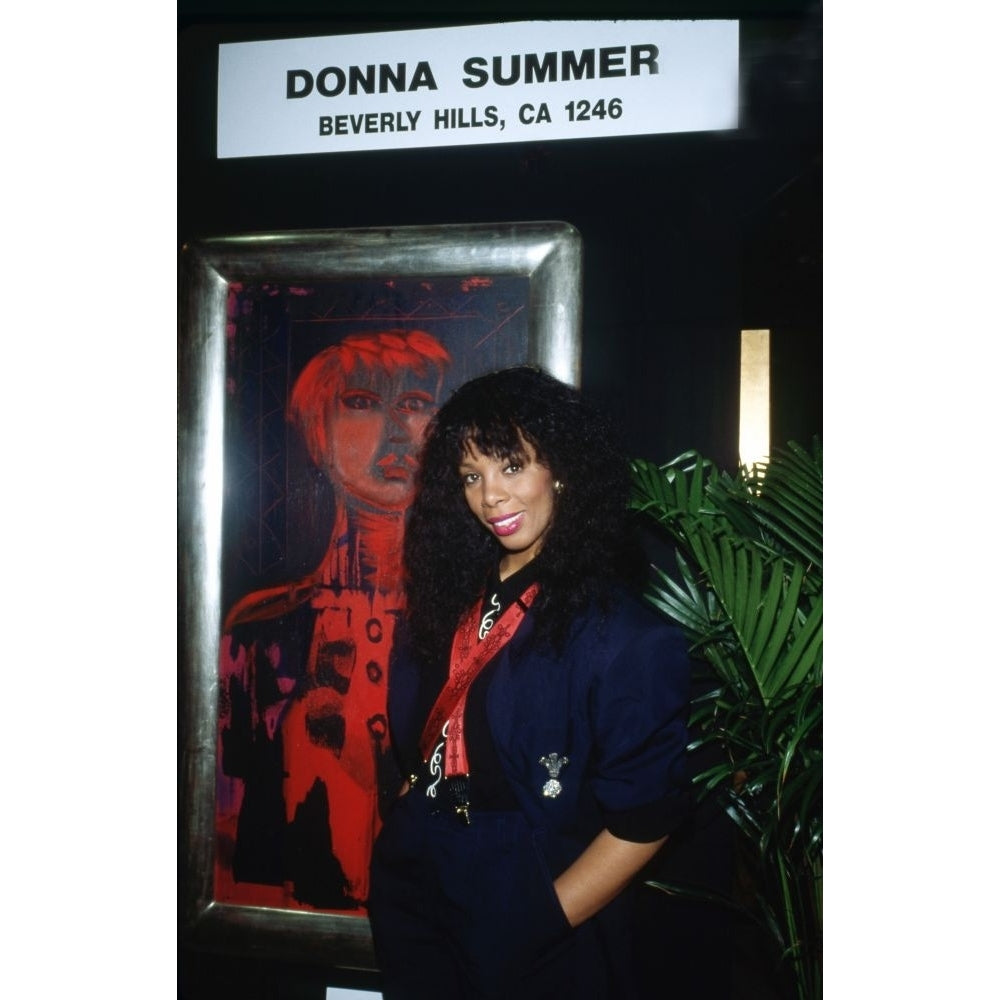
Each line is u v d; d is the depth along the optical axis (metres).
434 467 1.58
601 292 2.00
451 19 2.03
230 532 2.15
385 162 2.08
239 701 2.15
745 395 2.03
